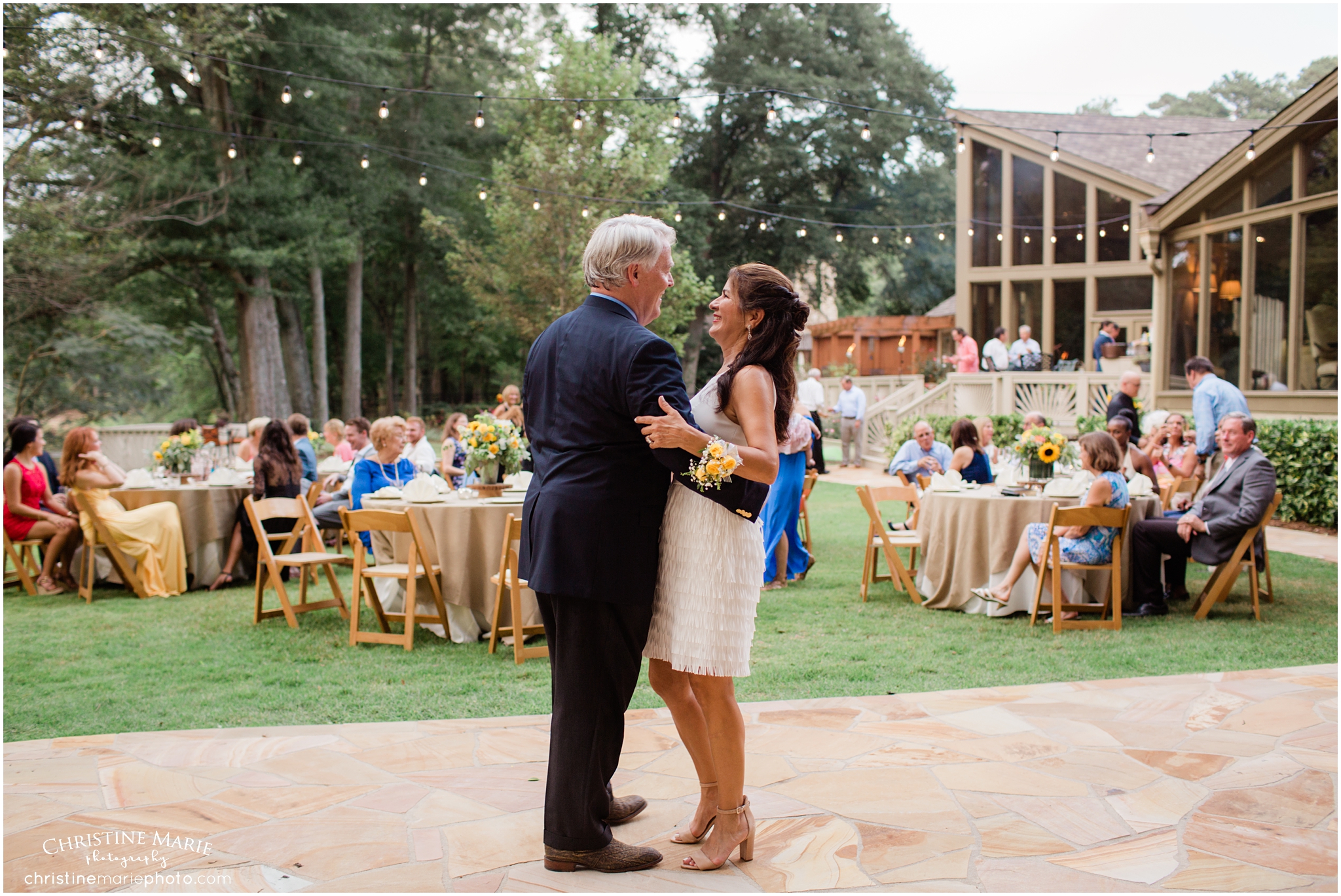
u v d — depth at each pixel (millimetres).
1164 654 4695
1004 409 14570
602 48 17516
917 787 2963
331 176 21297
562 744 2338
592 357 2289
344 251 20031
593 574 2248
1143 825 2672
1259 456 5426
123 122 16781
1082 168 17297
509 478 5938
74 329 19312
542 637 5164
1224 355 11461
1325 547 7793
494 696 4094
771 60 28312
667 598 2359
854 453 16672
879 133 27875
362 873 2375
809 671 4418
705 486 2186
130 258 17594
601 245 2402
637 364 2221
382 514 4922
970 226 18766
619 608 2303
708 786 2557
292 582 7105
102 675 4438
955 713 3723
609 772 2391
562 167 16984
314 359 23797
